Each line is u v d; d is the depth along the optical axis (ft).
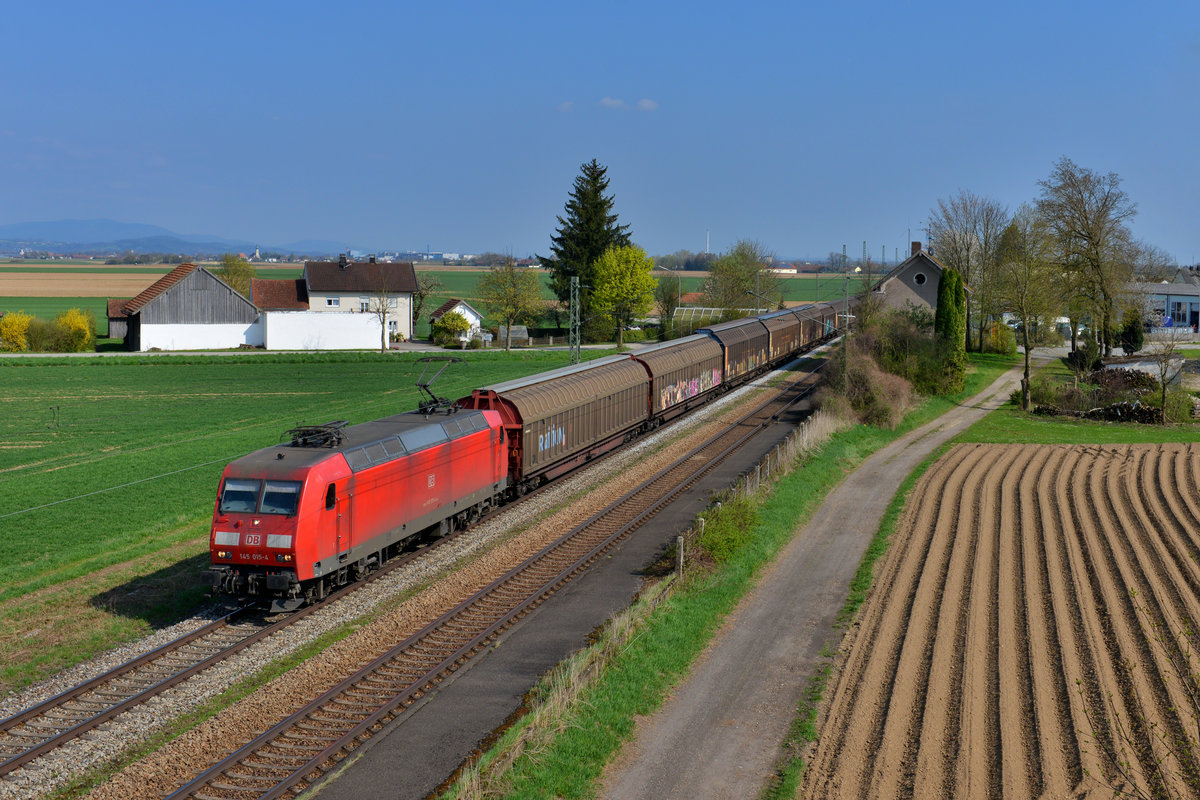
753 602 76.07
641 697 56.80
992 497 113.60
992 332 277.23
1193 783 46.83
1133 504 109.91
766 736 52.75
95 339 332.80
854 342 185.88
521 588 76.28
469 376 234.17
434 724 52.54
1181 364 204.64
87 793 45.39
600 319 333.01
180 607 72.79
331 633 66.33
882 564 86.17
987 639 66.74
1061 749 50.52
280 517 67.62
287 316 303.68
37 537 93.86
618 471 121.49
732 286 349.00
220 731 51.37
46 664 61.67
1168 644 65.46
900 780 47.34
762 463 117.50
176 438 152.87
